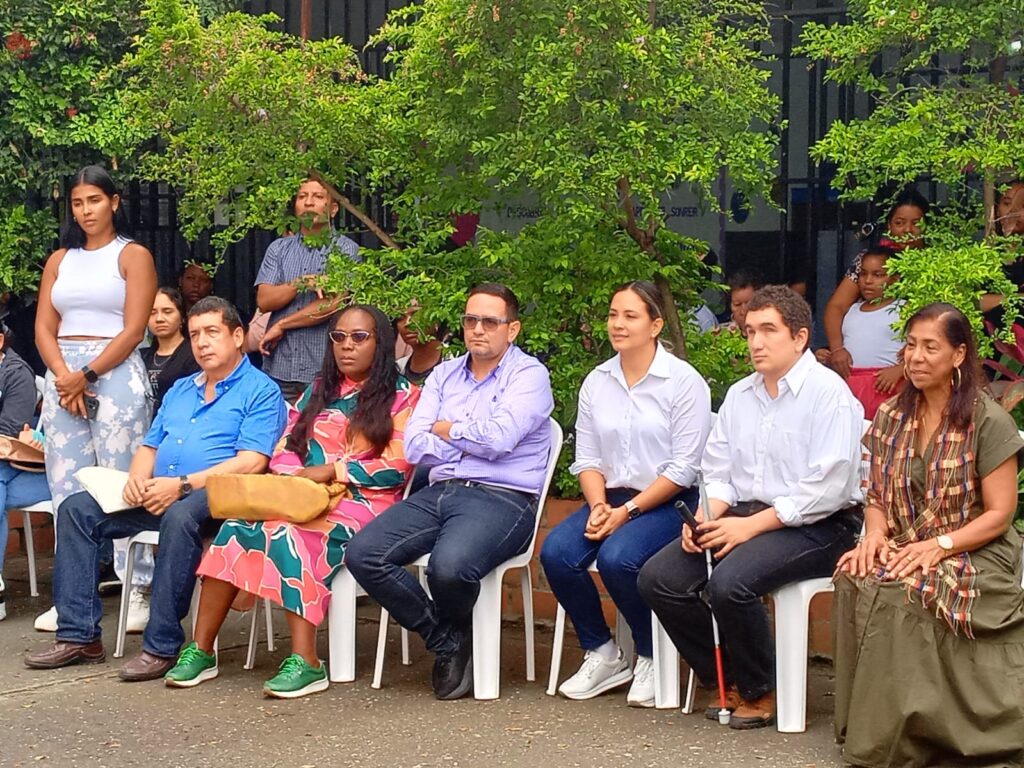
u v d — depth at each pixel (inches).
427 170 241.8
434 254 245.3
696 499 201.5
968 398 168.9
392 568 200.8
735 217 297.0
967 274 195.0
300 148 244.5
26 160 296.5
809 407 184.1
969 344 169.5
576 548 199.8
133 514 225.5
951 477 168.4
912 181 236.7
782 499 182.5
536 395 207.6
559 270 231.8
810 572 182.9
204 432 225.0
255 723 193.2
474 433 204.8
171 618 215.2
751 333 185.5
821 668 215.2
